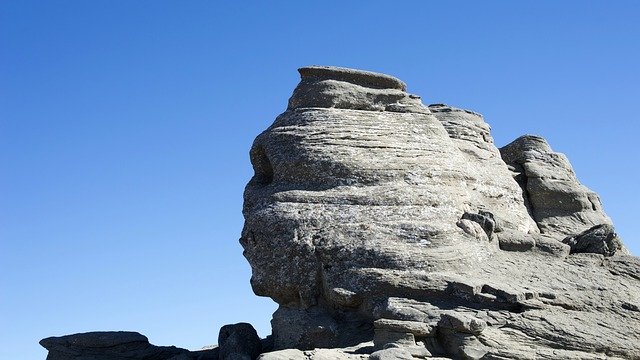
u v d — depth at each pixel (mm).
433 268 31156
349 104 35812
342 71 36500
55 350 34344
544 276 32031
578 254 33938
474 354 28344
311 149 34219
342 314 31547
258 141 36000
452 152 35750
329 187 33594
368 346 29438
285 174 34406
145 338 35000
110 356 34312
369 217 32469
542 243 33812
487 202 36844
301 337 31297
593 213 41000
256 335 33938
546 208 40812
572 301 30672
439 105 41312
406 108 36250
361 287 30891
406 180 33750
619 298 31016
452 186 34500
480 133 40500
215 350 35469
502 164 40156
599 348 29062
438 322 28969
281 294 32781
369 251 31453
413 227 32094
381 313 29625
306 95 36062
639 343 29359
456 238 32438
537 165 41469
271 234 33031
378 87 36750
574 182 41594
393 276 30703
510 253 33625
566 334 29250
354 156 33969
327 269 31812
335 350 29000
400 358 27453
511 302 29844
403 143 34781
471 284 30125
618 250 34531
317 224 32625
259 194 34594
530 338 29094
